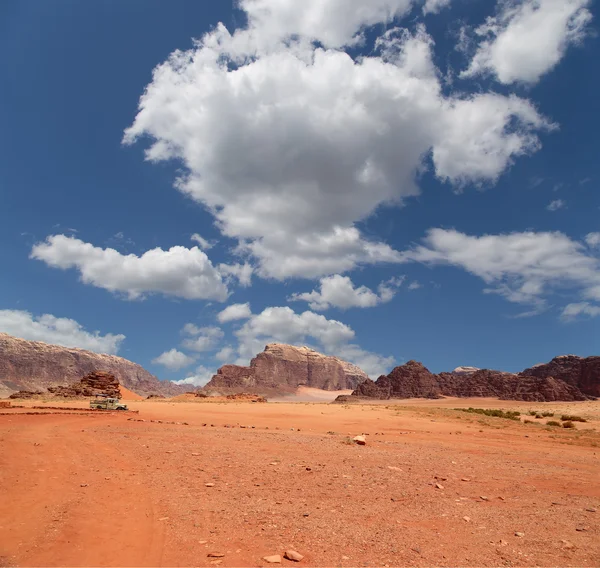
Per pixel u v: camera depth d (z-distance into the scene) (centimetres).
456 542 1004
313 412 6041
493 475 1841
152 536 964
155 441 2472
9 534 965
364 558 887
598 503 1436
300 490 1405
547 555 950
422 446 2748
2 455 1911
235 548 909
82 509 1147
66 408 5559
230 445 2358
